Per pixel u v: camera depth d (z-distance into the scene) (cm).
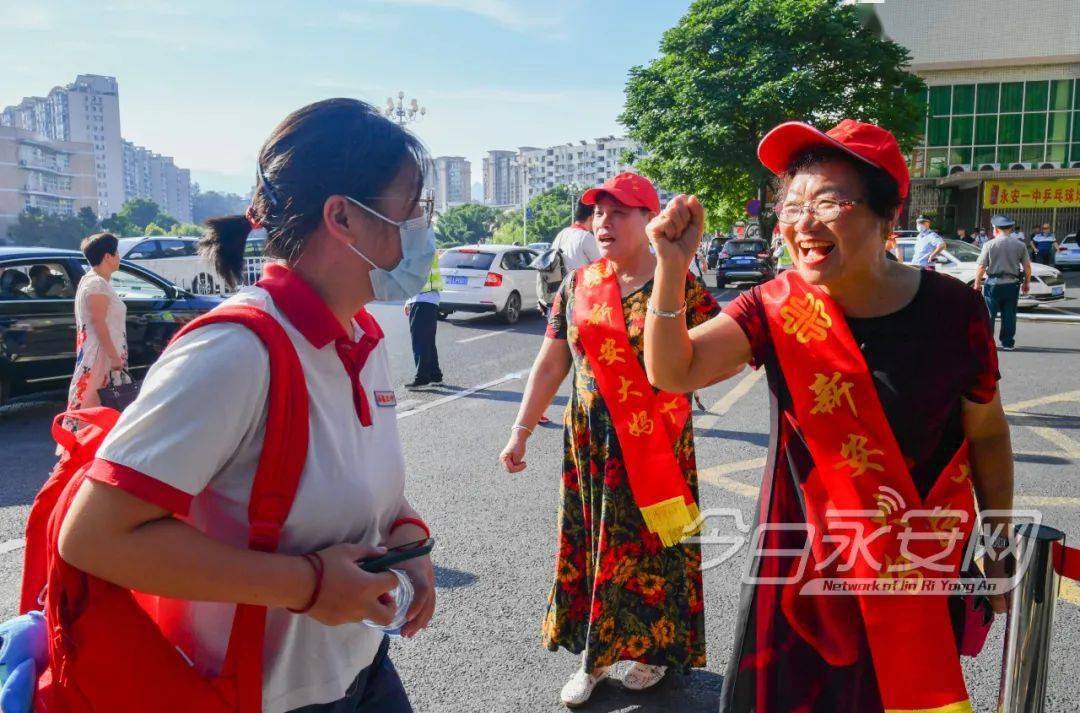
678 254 155
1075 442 594
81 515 103
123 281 776
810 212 144
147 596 126
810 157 149
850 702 153
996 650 308
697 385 162
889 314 149
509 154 18388
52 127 17325
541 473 536
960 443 157
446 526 436
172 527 106
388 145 124
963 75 3447
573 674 292
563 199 11069
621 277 254
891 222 148
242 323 112
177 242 1834
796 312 153
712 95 2730
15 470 550
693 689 282
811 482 155
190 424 106
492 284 1365
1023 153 3422
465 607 342
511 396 798
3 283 708
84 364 557
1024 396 762
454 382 874
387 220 126
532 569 379
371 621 118
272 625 125
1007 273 1036
